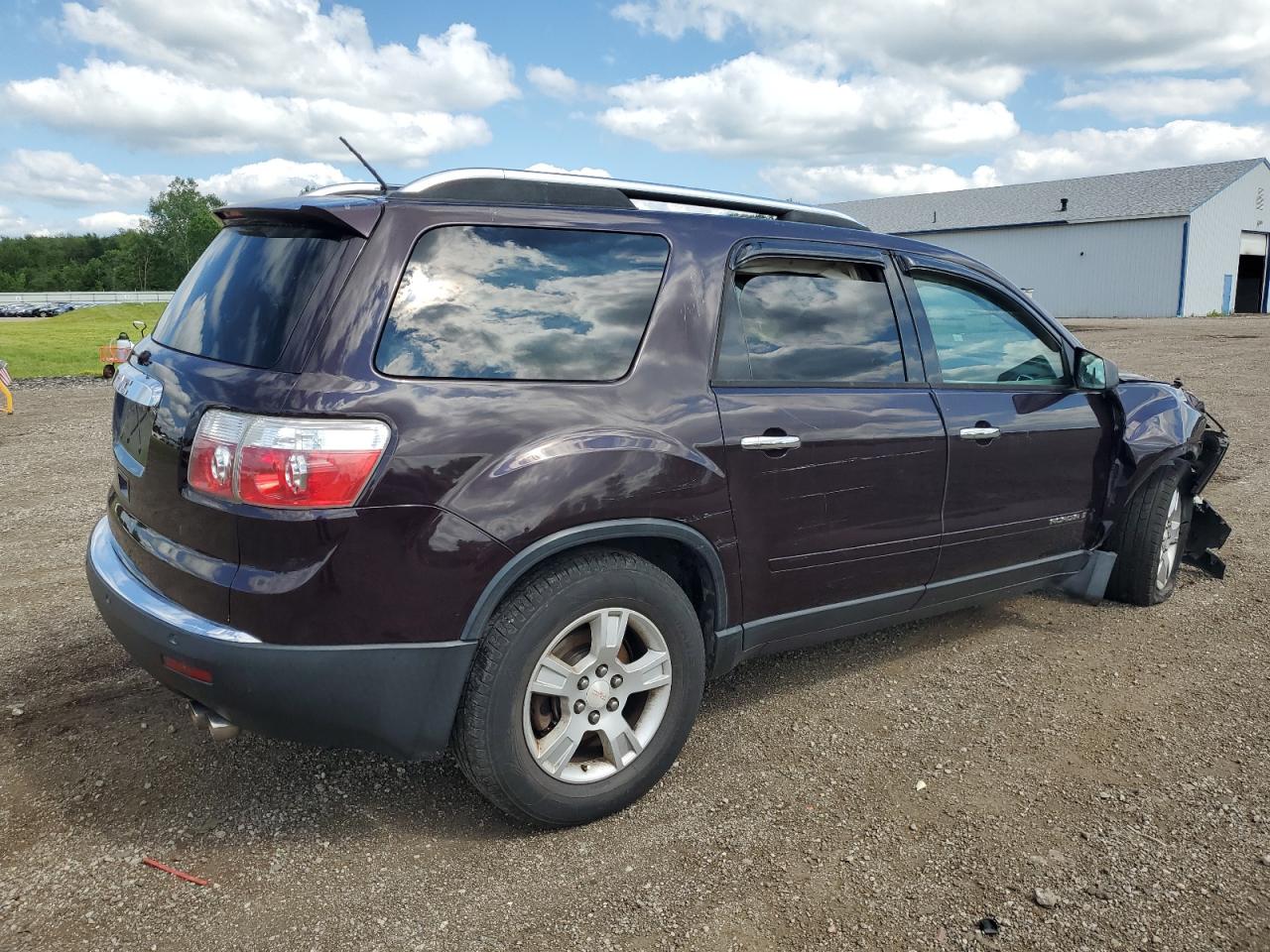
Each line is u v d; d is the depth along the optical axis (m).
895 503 3.44
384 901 2.47
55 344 31.00
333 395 2.38
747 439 2.99
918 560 3.59
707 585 3.04
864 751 3.28
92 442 9.97
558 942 2.32
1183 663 4.03
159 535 2.70
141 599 2.63
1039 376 4.12
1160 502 4.57
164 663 2.54
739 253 3.17
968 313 3.86
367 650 2.44
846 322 3.42
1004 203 52.34
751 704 3.66
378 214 2.58
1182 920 2.39
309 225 2.68
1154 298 42.62
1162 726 3.45
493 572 2.52
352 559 2.39
